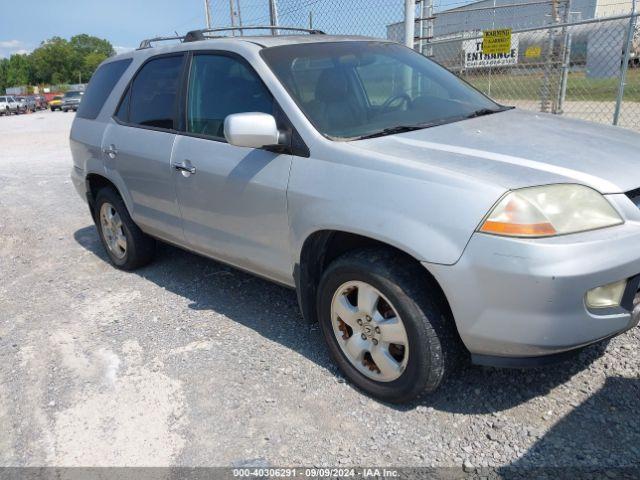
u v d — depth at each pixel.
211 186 3.47
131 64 4.49
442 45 8.94
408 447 2.53
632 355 3.00
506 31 7.41
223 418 2.82
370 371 2.86
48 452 2.70
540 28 7.13
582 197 2.37
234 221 3.41
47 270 5.18
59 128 21.91
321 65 3.40
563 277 2.20
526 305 2.26
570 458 2.38
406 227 2.46
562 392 2.78
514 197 2.29
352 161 2.72
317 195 2.80
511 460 2.40
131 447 2.68
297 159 2.96
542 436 2.51
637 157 2.72
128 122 4.36
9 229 6.70
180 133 3.80
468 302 2.37
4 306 4.41
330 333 3.00
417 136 2.91
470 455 2.45
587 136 2.98
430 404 2.79
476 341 2.43
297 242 2.97
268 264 3.30
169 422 2.83
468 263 2.32
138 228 4.66
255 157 3.18
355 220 2.62
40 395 3.15
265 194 3.10
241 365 3.26
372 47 3.79
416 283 2.55
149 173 4.03
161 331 3.76
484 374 2.96
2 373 3.41
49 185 9.23
